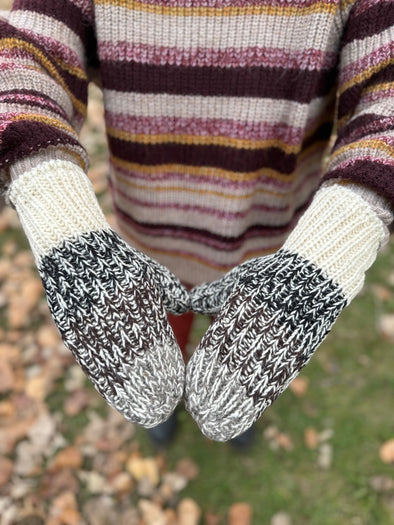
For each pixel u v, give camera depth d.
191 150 0.58
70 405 1.08
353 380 1.11
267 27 0.47
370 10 0.43
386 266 1.30
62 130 0.39
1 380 1.10
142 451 1.02
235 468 1.00
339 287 0.38
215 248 0.69
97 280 0.36
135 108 0.54
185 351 0.95
